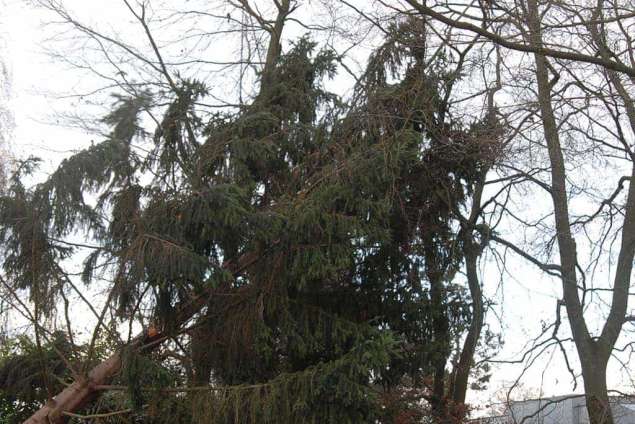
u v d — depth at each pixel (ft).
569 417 54.90
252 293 37.91
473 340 48.67
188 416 35.50
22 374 41.65
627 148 42.83
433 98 42.22
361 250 41.01
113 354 38.63
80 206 35.29
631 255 46.68
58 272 36.88
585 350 45.21
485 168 43.62
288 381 34.01
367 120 40.78
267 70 47.29
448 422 48.65
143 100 36.83
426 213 43.80
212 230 34.47
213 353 38.32
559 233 44.91
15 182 36.96
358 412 34.35
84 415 37.24
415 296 43.29
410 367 43.01
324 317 39.32
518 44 35.55
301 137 42.65
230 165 39.58
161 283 33.65
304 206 36.55
